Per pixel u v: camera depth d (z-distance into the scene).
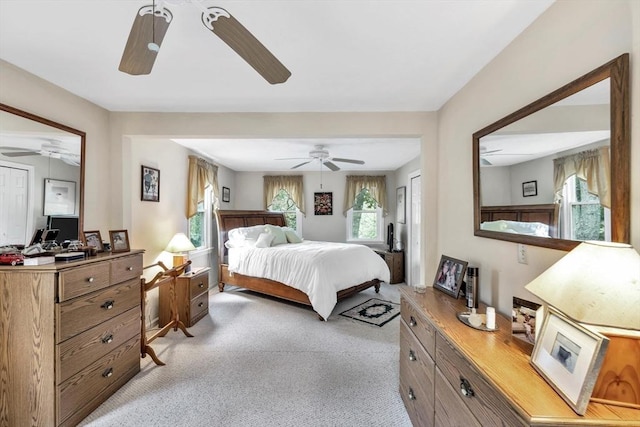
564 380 0.84
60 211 2.08
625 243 0.93
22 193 1.83
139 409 1.79
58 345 1.55
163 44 1.55
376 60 1.72
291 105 2.45
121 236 2.19
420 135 2.60
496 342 1.18
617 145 0.96
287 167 5.55
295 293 3.63
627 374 0.79
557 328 0.94
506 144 1.56
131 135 2.60
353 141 3.61
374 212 6.02
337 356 2.46
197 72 1.87
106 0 1.23
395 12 1.30
